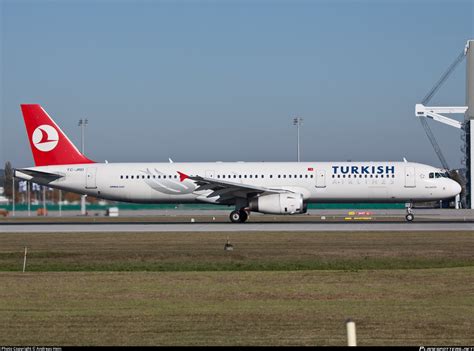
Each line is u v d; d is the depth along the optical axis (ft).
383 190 361.71
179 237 287.28
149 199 384.47
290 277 171.01
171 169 381.19
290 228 323.78
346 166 366.02
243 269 190.39
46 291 151.74
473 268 186.39
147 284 161.68
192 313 125.39
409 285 156.46
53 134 392.27
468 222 361.51
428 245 245.65
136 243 266.36
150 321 118.83
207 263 203.62
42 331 111.96
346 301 136.77
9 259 220.84
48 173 384.06
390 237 275.18
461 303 133.69
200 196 378.53
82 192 389.19
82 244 266.36
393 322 116.57
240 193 361.92
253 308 129.90
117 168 385.91
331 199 367.66
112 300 139.85
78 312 126.93
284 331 111.14
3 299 141.49
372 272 179.01
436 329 111.45
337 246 245.04
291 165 370.94
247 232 303.89
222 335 108.58
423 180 360.48
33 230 343.05
